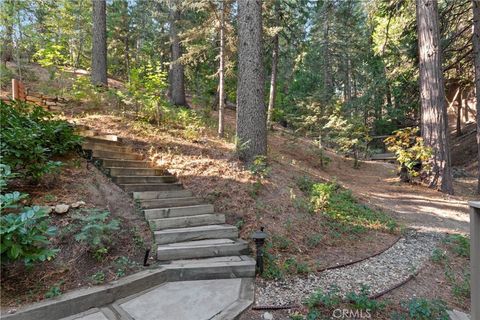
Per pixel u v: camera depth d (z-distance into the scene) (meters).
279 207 5.54
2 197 2.95
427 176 9.55
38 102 7.39
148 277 3.44
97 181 4.99
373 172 12.95
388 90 17.62
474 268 2.15
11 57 13.24
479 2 9.93
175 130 7.79
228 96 18.31
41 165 4.23
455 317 3.14
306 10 18.05
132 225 4.36
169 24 15.59
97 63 10.75
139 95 8.14
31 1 10.62
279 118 18.02
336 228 5.51
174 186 5.65
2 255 2.91
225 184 5.86
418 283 3.90
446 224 6.59
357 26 19.05
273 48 16.33
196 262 3.86
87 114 7.62
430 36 9.24
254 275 3.78
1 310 2.67
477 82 10.09
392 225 6.01
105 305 3.06
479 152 10.03
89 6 14.15
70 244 3.58
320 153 11.70
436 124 9.19
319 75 22.64
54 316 2.78
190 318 2.86
